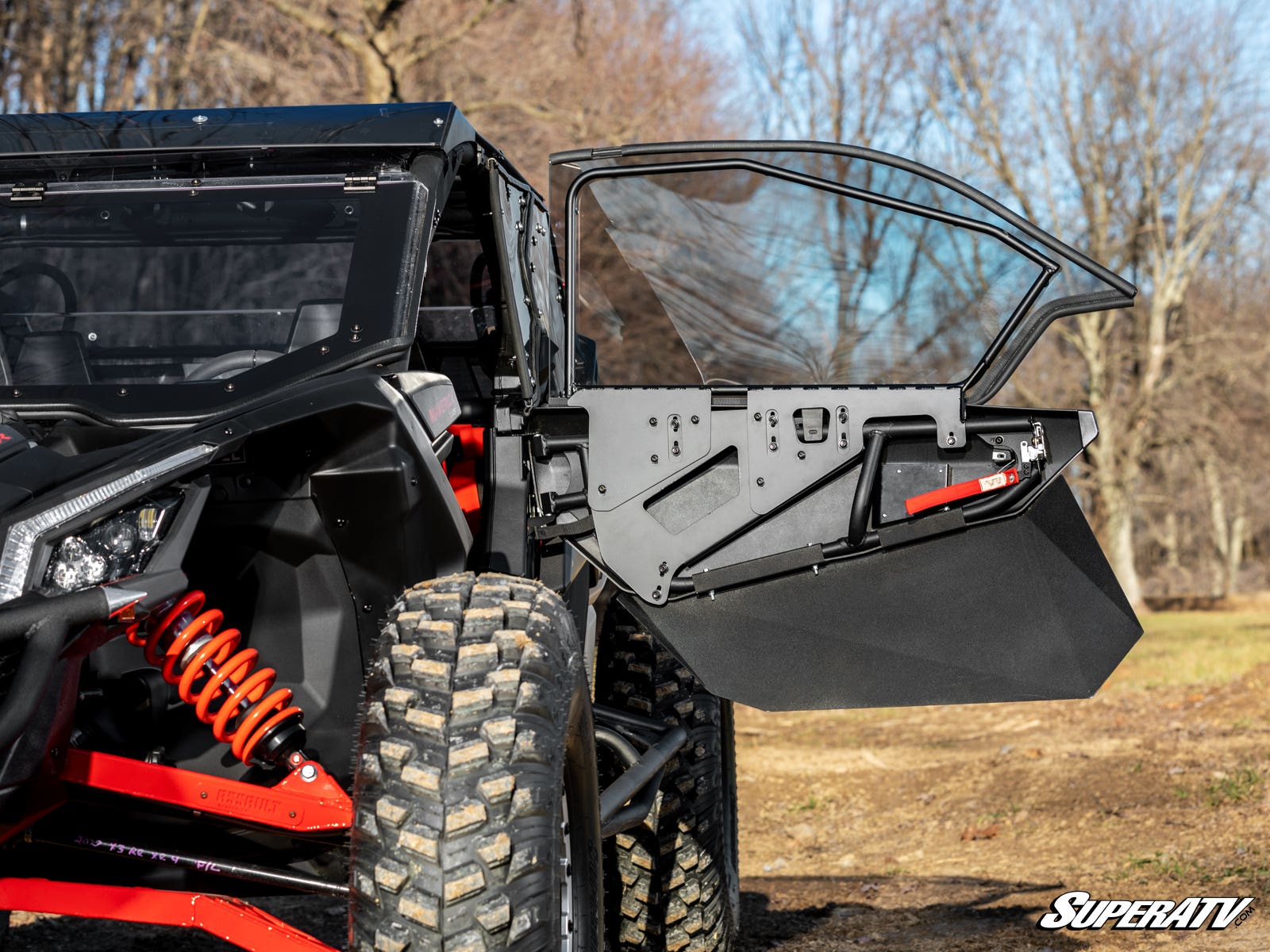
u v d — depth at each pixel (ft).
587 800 9.18
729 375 12.73
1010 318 12.18
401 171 10.81
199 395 9.48
